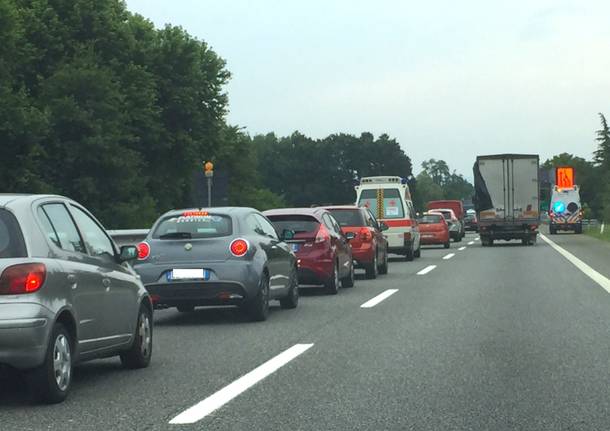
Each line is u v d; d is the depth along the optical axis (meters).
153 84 56.75
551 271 24.56
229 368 9.28
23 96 47.44
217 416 6.94
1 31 46.69
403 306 15.57
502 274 23.59
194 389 8.12
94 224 9.06
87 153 52.38
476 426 6.49
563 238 56.19
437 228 42.69
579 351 10.20
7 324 7.11
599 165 116.31
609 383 8.20
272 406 7.29
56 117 50.94
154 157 60.03
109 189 54.66
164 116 60.22
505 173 44.12
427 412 6.98
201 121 60.69
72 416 7.02
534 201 44.03
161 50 59.56
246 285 13.30
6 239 7.42
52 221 8.01
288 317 14.15
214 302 13.52
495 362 9.44
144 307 9.64
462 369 9.00
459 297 17.14
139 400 7.64
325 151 167.50
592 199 143.12
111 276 8.70
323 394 7.77
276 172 166.75
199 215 13.84
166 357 10.16
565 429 6.38
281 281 14.76
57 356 7.54
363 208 23.75
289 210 18.62
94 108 52.41
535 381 8.31
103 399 7.71
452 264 28.86
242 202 89.62
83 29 54.09
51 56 52.53
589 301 16.16
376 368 9.12
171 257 13.39
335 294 18.20
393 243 31.03
